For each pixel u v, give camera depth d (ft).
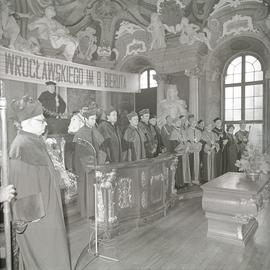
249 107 27.58
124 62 31.14
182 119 24.39
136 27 29.89
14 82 16.72
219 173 24.47
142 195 15.05
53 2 24.79
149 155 19.65
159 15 27.76
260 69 26.91
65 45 26.32
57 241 7.04
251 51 27.20
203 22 25.99
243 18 24.66
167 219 16.34
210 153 24.02
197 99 26.43
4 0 20.93
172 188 19.08
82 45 28.99
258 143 26.96
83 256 11.44
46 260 6.82
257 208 12.34
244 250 12.18
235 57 28.17
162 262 11.07
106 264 10.85
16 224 6.51
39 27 23.90
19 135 7.19
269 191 15.94
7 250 6.13
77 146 15.81
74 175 16.63
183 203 20.01
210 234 13.57
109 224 13.26
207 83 27.32
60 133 16.56
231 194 12.70
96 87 23.22
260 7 23.65
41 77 18.45
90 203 15.15
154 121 21.76
